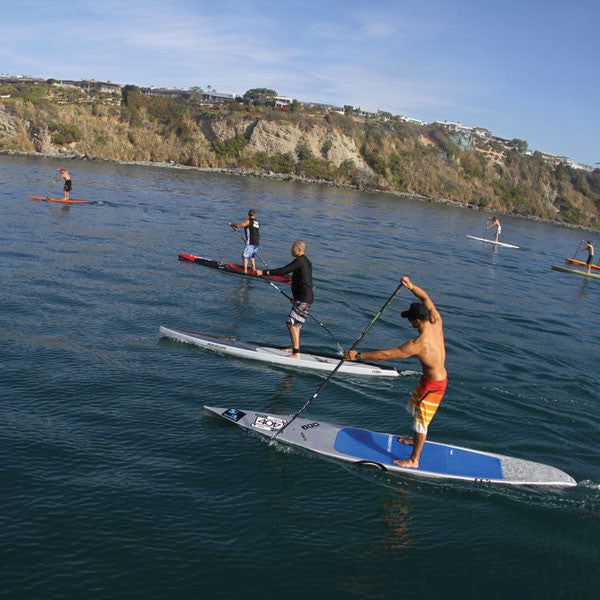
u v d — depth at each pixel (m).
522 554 4.89
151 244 18.75
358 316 12.64
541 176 108.62
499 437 7.25
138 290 12.47
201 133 84.44
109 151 74.88
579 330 14.47
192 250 18.81
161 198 34.91
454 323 13.19
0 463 5.27
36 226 19.25
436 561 4.66
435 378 5.75
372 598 4.15
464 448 6.64
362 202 56.50
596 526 5.45
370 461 6.07
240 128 83.31
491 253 30.92
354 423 7.24
